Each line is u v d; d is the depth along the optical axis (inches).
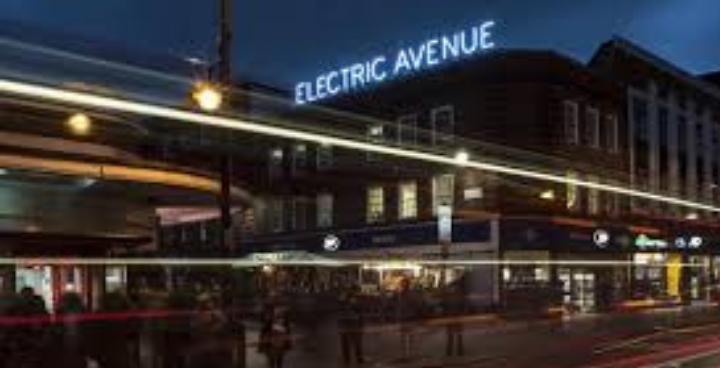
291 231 1745.8
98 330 550.3
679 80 2130.9
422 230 1588.3
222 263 674.8
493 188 1515.7
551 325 1266.0
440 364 862.5
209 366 624.7
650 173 1939.0
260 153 1481.3
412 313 1018.7
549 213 1556.3
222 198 665.6
